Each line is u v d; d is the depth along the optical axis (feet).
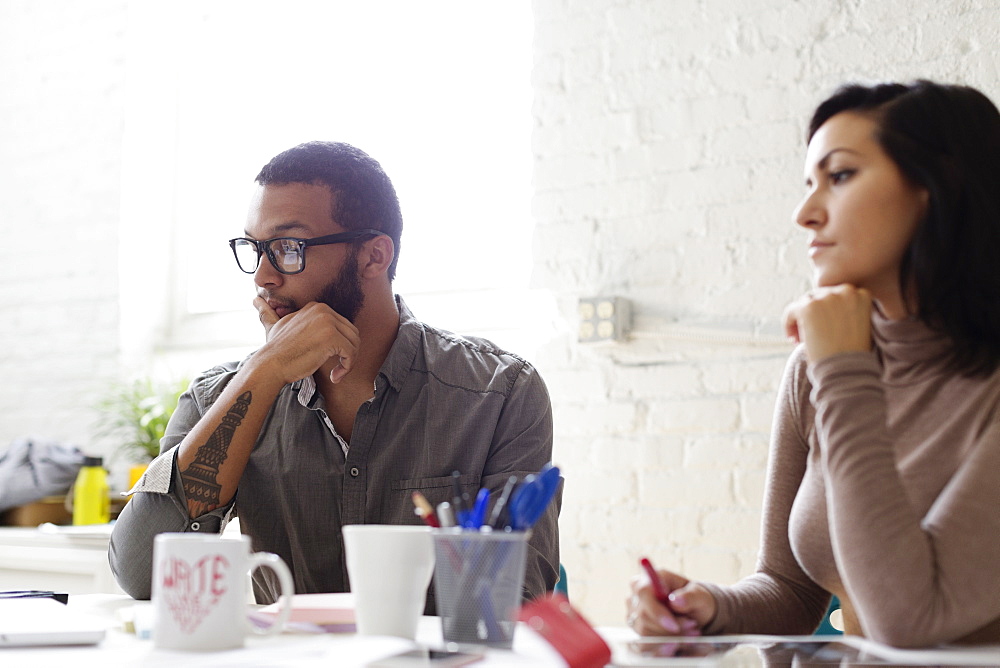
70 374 10.35
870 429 3.06
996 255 3.33
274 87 10.39
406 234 9.46
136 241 10.41
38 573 7.86
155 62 10.75
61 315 10.50
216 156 10.62
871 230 3.40
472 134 9.36
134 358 10.25
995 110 3.43
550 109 8.34
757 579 3.87
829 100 3.58
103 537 7.48
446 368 4.95
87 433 10.11
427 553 2.88
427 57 9.66
